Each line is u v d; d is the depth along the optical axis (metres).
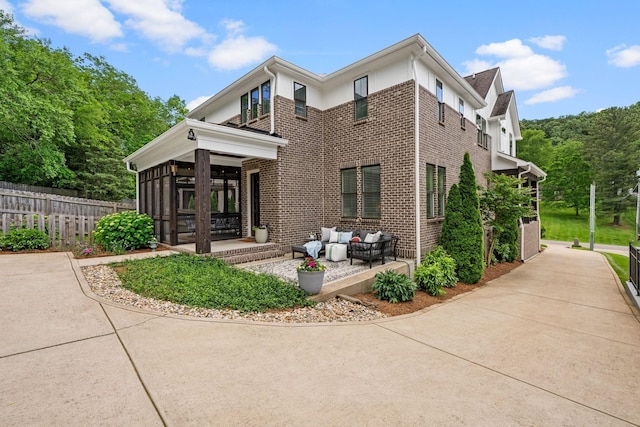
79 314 4.48
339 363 3.43
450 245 8.95
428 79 9.95
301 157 10.84
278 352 3.63
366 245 8.34
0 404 2.46
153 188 11.69
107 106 21.14
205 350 3.56
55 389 2.69
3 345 3.50
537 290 8.19
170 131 8.46
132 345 3.60
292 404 2.61
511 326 5.06
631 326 5.20
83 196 19.02
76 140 18.72
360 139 10.45
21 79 14.00
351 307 5.67
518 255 14.02
